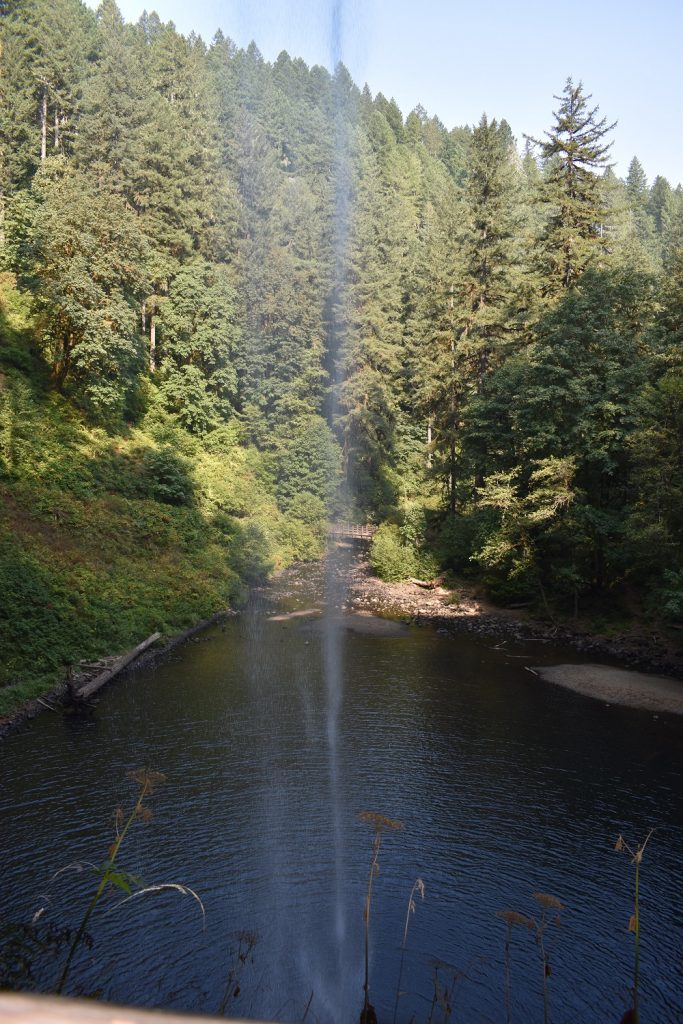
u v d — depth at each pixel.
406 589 31.39
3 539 19.70
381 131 72.94
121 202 32.19
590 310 25.25
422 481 42.38
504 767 12.94
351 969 7.48
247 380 40.38
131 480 28.14
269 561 31.75
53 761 12.23
